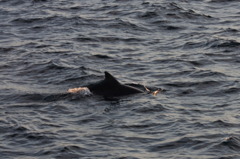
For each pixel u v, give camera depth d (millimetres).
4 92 59625
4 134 48125
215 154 43531
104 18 94375
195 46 76562
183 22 90000
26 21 94375
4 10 103438
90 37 83125
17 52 76438
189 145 45281
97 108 54125
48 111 53719
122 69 67812
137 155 43656
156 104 54438
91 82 62719
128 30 86750
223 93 57375
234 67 66500
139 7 100000
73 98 56844
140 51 75625
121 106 54438
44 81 63656
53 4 107250
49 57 73188
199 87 59594
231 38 79125
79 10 101375
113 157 43344
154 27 88062
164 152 44219
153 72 66125
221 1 104500
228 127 48438
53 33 86812
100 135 47625
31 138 47188
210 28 85938
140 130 48625
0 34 86875
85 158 43312
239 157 43031
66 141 46406
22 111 53844
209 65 67750
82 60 71500
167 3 100750
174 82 61656
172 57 71875
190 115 51562
